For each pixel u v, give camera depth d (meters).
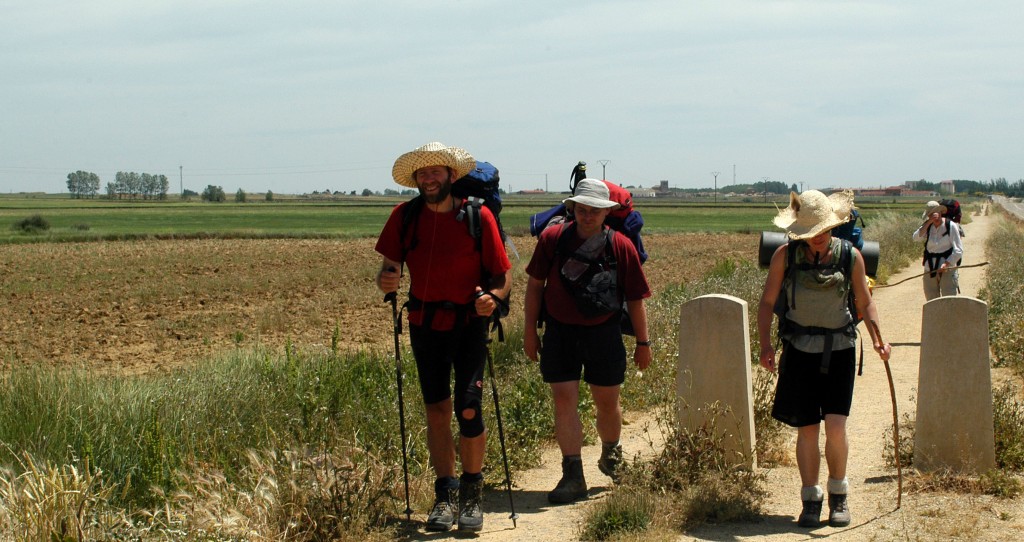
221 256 39.81
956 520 5.29
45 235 55.19
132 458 6.40
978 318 6.23
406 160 5.45
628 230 6.87
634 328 6.53
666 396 8.52
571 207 6.48
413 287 5.71
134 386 8.42
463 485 5.68
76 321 19.00
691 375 6.48
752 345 10.97
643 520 5.39
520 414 7.87
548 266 6.41
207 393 7.85
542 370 6.48
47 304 21.95
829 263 5.47
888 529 5.28
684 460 6.11
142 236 55.34
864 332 13.79
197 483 5.49
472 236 5.56
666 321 11.70
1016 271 19.44
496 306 5.55
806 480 5.52
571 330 6.34
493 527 5.69
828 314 5.47
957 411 6.30
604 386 6.43
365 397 7.94
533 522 5.77
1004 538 4.99
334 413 7.47
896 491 6.04
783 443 7.39
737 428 6.34
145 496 5.78
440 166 5.48
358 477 5.67
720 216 103.50
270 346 14.09
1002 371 10.04
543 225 7.24
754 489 5.98
